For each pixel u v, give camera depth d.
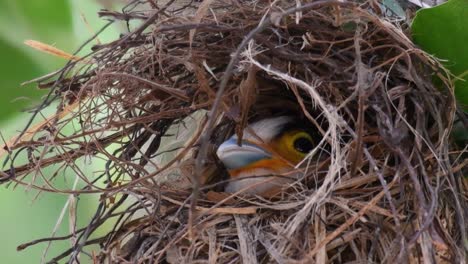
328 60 2.64
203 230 2.67
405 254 2.29
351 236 2.52
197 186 2.13
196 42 2.77
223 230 2.66
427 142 2.48
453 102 2.55
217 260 2.62
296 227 2.51
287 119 3.09
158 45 2.75
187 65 2.72
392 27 2.57
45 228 4.25
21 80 3.61
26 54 3.62
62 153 2.84
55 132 2.80
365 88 2.45
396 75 2.62
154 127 2.96
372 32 2.66
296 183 2.70
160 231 2.75
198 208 2.68
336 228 2.53
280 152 2.99
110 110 2.92
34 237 4.26
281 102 3.12
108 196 2.83
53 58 3.62
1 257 4.24
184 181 2.98
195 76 2.83
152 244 2.74
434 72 2.63
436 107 2.55
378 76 2.49
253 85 2.75
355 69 2.54
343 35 2.68
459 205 2.43
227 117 2.96
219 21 2.73
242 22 2.71
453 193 2.44
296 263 2.45
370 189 2.56
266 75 2.92
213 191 2.96
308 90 2.59
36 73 3.62
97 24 3.75
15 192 4.28
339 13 2.55
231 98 2.79
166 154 3.10
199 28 2.64
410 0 2.81
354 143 2.48
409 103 2.60
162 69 2.76
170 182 2.98
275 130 3.03
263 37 2.66
